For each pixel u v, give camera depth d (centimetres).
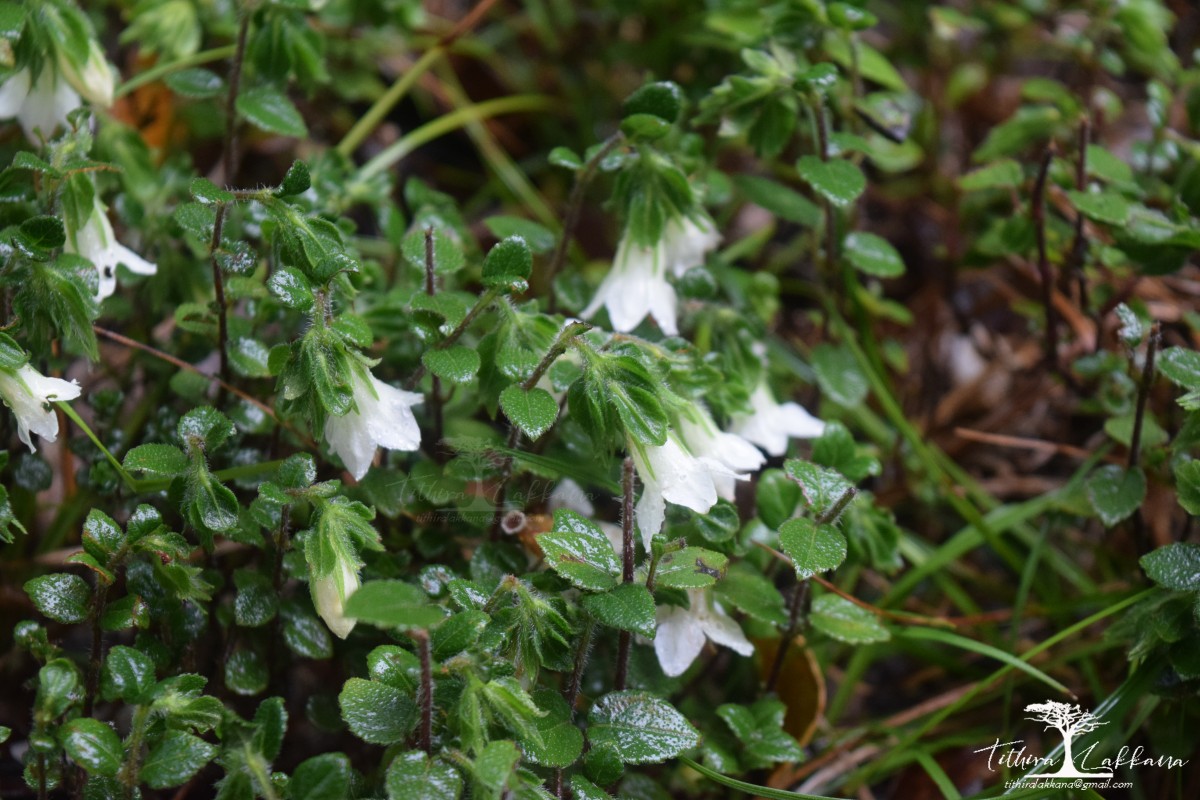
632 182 77
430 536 77
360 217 93
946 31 93
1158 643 75
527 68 105
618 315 77
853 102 85
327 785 69
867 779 81
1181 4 107
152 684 71
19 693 80
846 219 86
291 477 72
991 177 84
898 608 84
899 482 89
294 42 80
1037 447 87
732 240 99
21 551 80
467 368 73
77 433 81
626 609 71
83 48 77
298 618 75
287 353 72
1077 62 95
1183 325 88
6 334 72
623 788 75
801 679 80
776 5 85
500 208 100
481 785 69
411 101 103
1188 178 83
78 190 75
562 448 77
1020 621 85
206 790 77
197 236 74
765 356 80
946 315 96
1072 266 84
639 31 104
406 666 71
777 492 77
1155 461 78
